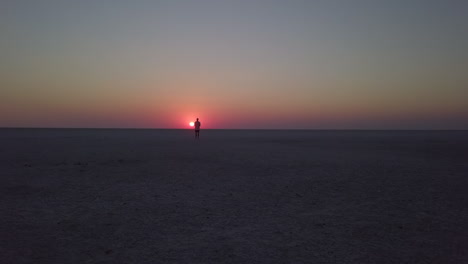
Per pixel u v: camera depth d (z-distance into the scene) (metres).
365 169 13.84
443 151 22.89
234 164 15.25
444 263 4.78
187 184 10.56
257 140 39.50
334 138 47.22
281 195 9.08
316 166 14.70
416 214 7.26
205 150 22.72
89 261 4.81
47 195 8.92
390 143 33.28
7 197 8.65
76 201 8.30
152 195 9.01
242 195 9.06
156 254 5.07
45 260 4.84
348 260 4.88
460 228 6.31
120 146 26.31
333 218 6.96
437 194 9.21
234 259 4.89
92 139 38.72
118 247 5.34
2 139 37.62
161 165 14.80
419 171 13.28
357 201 8.44
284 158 17.86
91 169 13.55
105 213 7.27
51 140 35.75
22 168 13.59
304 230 6.19
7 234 5.89
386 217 7.04
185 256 5.00
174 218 6.92
